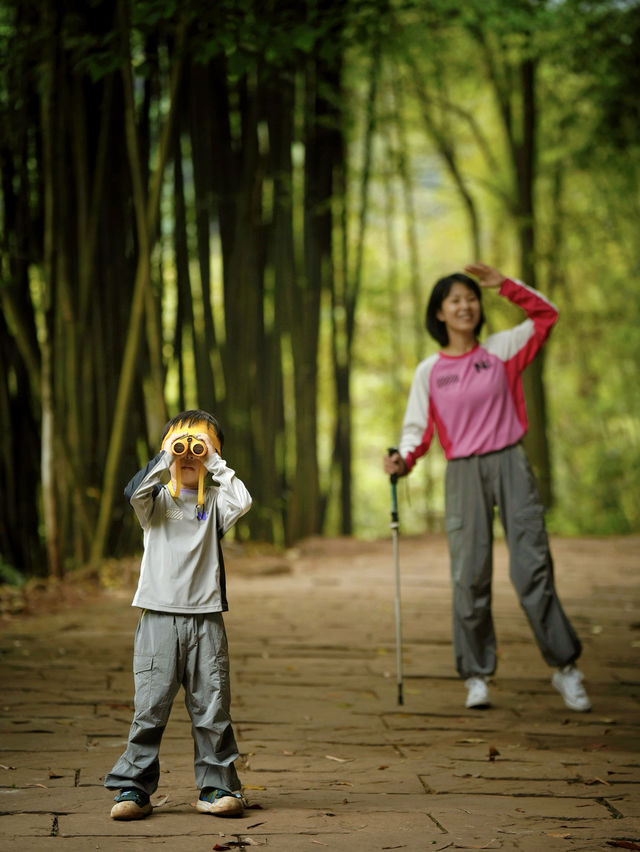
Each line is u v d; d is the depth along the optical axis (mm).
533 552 5945
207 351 12297
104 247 11039
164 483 4090
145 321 11414
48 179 10016
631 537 14523
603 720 5707
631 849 3596
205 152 12320
